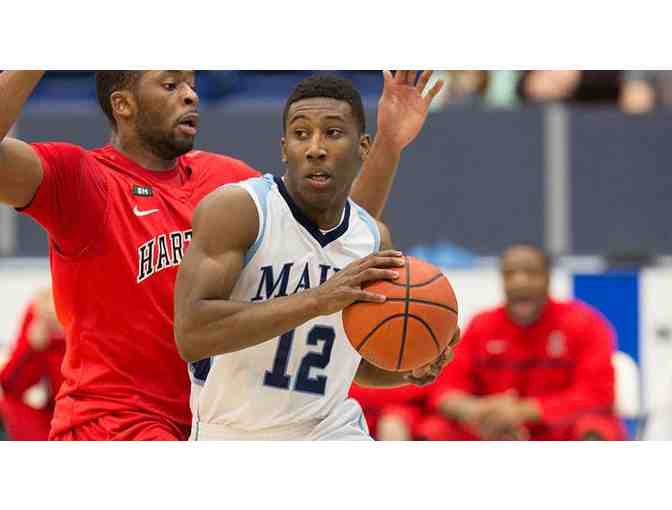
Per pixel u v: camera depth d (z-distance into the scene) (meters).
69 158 10.40
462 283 17.98
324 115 9.25
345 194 9.73
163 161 11.34
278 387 10.02
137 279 10.71
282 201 9.59
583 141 18.58
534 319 16.31
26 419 16.36
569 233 18.58
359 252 10.08
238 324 8.81
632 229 18.56
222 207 9.24
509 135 18.53
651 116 18.64
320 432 10.39
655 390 17.80
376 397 16.53
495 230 18.52
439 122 18.50
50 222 10.44
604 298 18.16
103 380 10.71
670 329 18.00
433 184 18.53
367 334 9.19
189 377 10.93
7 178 9.97
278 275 9.64
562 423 15.94
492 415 16.00
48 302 16.20
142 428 10.60
